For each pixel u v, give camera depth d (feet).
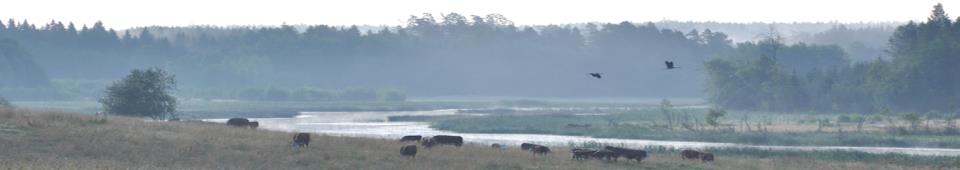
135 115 315.17
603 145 294.05
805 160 209.56
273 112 617.62
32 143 159.02
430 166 157.79
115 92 318.24
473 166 159.74
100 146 159.33
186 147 162.81
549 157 179.93
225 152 161.07
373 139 193.47
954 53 628.28
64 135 166.30
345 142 181.16
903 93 609.42
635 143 335.06
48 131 169.17
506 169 159.53
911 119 388.16
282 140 179.32
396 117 544.21
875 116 486.38
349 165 156.04
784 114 600.80
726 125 440.04
